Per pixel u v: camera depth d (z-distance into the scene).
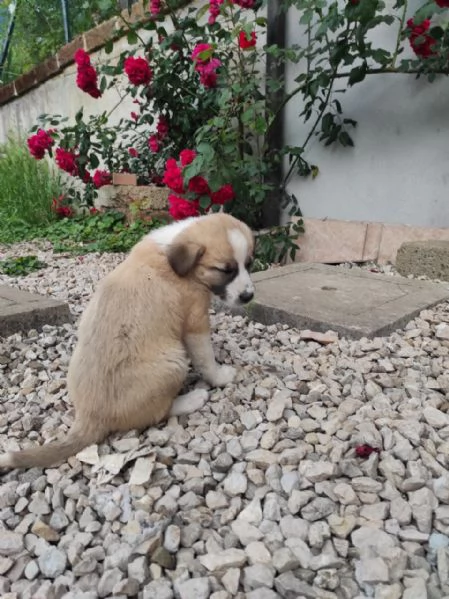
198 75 1.25
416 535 0.39
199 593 0.35
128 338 0.51
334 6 0.97
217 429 0.52
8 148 2.16
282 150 1.18
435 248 0.97
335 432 0.51
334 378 0.62
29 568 0.38
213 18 1.11
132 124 1.58
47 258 1.37
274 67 1.20
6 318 0.79
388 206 1.14
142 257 0.56
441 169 1.06
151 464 0.47
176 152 1.39
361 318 0.75
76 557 0.39
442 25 0.93
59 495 0.45
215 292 0.56
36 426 0.57
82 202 1.79
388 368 0.63
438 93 1.03
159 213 1.49
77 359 0.52
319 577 0.35
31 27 2.38
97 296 0.54
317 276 0.98
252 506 0.42
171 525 0.40
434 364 0.64
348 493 0.42
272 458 0.47
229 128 1.15
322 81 1.05
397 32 1.07
